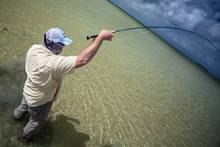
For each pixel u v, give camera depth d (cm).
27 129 327
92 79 657
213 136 706
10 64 519
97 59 823
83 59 245
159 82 950
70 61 245
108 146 434
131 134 507
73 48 775
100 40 247
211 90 1304
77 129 438
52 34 264
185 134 634
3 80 467
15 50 578
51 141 379
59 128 417
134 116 587
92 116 499
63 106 485
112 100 605
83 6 1566
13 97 432
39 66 259
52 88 283
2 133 350
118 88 689
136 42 1508
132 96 689
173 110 752
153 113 659
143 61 1123
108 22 1515
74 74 634
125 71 852
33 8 943
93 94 584
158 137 550
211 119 829
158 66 1205
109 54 949
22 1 954
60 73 257
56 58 254
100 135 453
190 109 839
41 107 296
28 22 777
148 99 730
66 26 949
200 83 1359
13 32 661
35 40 671
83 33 967
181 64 1667
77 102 521
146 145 496
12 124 371
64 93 530
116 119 534
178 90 984
